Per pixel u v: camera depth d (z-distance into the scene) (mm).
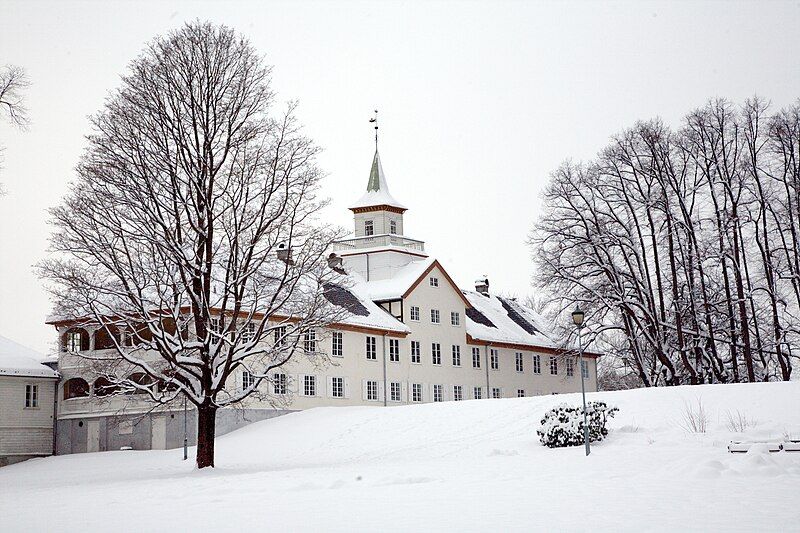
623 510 17109
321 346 63031
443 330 75375
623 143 62406
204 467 36750
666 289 64375
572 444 35719
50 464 51312
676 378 61375
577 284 62938
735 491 19531
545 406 47969
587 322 63438
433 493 21672
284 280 36844
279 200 37000
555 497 19672
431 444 43094
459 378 76188
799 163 59375
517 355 83312
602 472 25344
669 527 14836
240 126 37156
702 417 38031
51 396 58781
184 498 23703
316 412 56875
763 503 17484
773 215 60219
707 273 62938
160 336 35219
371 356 67812
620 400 45469
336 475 29328
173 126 36469
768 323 62375
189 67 36812
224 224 36625
